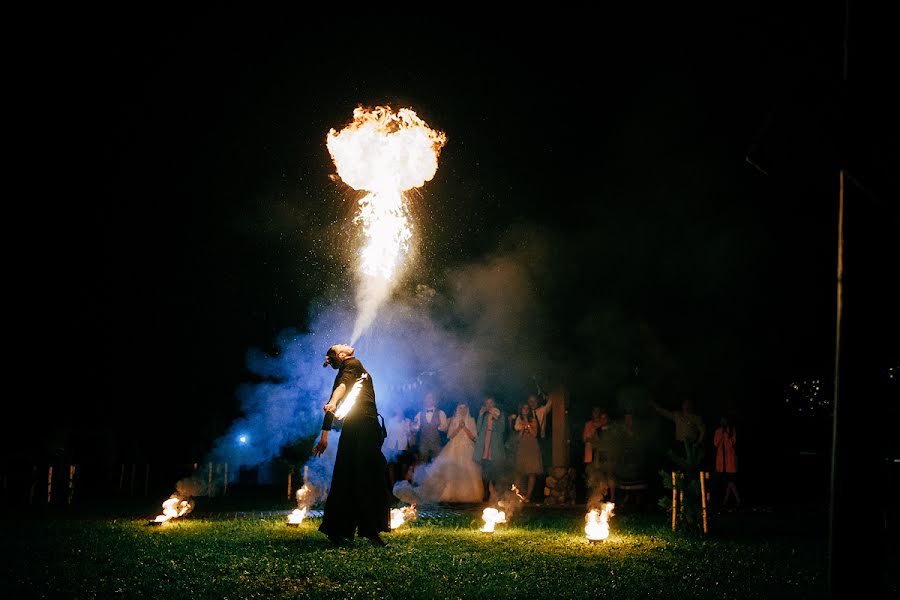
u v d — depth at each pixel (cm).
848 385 383
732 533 1057
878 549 379
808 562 811
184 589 639
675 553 859
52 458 1712
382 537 939
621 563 778
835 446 388
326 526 861
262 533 973
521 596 619
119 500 1590
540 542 923
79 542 897
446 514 1298
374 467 868
